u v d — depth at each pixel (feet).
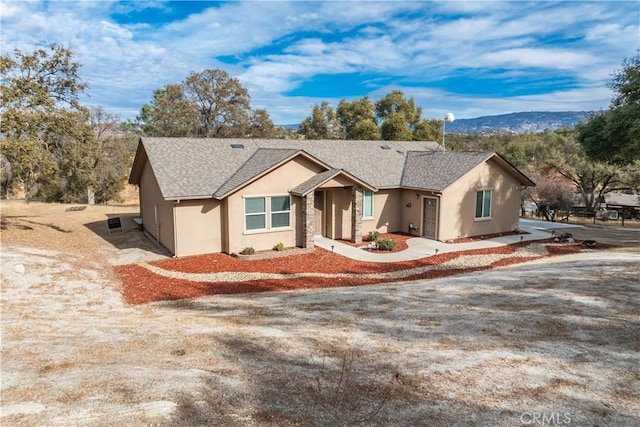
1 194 113.50
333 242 61.52
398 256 53.98
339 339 23.00
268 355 20.80
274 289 40.42
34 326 26.66
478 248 58.54
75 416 14.23
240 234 53.62
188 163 57.47
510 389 16.08
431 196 63.87
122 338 24.08
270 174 54.85
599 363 18.24
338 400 15.57
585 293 29.63
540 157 128.16
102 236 65.10
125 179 128.16
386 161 74.64
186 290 39.81
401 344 21.79
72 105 69.97
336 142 77.41
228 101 136.77
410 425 13.65
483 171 65.72
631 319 23.79
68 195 119.34
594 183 108.88
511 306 27.73
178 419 14.11
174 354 21.21
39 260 44.86
